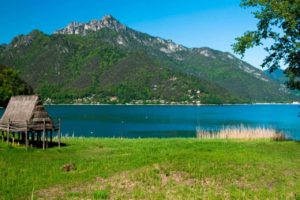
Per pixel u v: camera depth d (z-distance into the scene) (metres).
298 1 39.28
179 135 89.62
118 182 23.66
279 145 42.81
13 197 20.62
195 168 26.56
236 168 27.38
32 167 28.64
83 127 113.75
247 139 51.91
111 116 179.25
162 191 21.77
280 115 198.25
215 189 22.41
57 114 194.38
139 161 29.69
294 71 43.78
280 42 43.75
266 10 42.16
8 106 45.56
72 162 30.58
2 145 39.78
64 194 21.25
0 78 168.12
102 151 38.59
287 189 23.06
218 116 185.88
